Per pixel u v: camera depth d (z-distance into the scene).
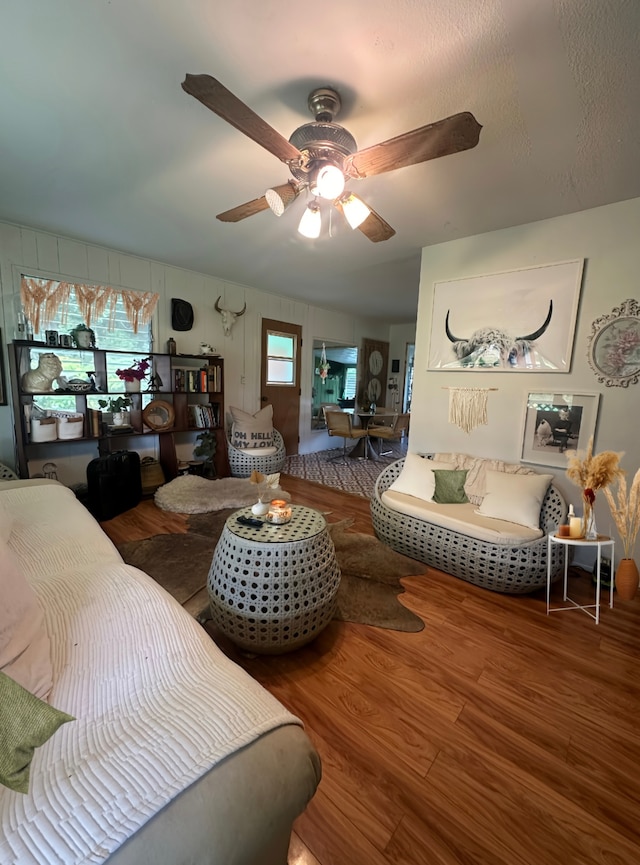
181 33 1.28
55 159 2.06
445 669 1.66
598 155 1.87
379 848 1.03
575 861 1.01
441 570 2.51
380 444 7.02
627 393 2.40
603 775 1.23
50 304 3.25
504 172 2.04
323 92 1.50
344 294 5.27
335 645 1.79
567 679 1.62
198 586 2.21
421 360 3.34
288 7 1.17
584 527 2.09
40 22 1.25
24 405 3.08
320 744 1.31
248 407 5.23
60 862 0.53
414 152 1.44
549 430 2.70
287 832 0.70
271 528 1.78
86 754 0.69
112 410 3.62
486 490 2.58
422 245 3.22
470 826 1.08
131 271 3.75
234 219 2.04
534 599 2.23
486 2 1.13
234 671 0.95
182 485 3.92
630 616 2.08
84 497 3.37
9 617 0.95
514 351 2.81
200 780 0.65
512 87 1.46
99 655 0.97
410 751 1.29
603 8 1.13
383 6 1.16
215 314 4.61
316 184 1.58
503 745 1.32
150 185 2.33
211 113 1.68
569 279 2.54
